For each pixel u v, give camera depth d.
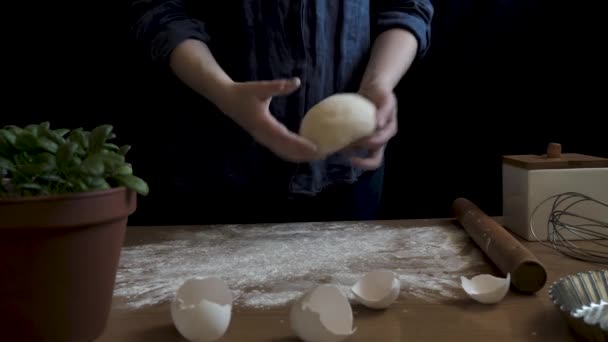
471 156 1.35
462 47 1.26
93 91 1.30
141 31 0.90
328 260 0.69
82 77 1.29
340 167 1.01
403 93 1.32
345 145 0.71
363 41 0.98
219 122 1.04
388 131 0.79
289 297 0.56
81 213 0.40
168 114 1.20
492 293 0.52
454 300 0.55
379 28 0.98
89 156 0.45
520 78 1.27
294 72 0.94
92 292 0.43
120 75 1.29
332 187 1.07
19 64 1.27
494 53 1.26
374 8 1.07
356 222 0.90
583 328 0.43
